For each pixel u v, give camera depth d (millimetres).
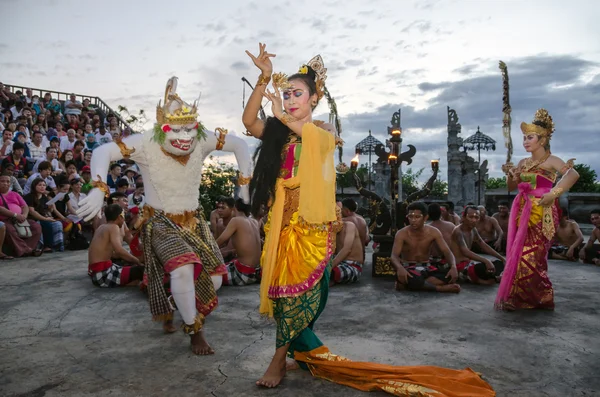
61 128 12891
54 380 2686
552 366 2932
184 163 3357
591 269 6703
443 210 8234
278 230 2748
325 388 2609
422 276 5094
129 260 5211
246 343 3330
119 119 19906
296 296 2637
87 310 4234
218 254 3504
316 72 2908
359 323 3852
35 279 5594
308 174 2625
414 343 3352
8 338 3445
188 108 3238
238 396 2496
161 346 3277
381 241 5988
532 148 4359
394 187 6078
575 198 14680
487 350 3215
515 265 4270
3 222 7082
